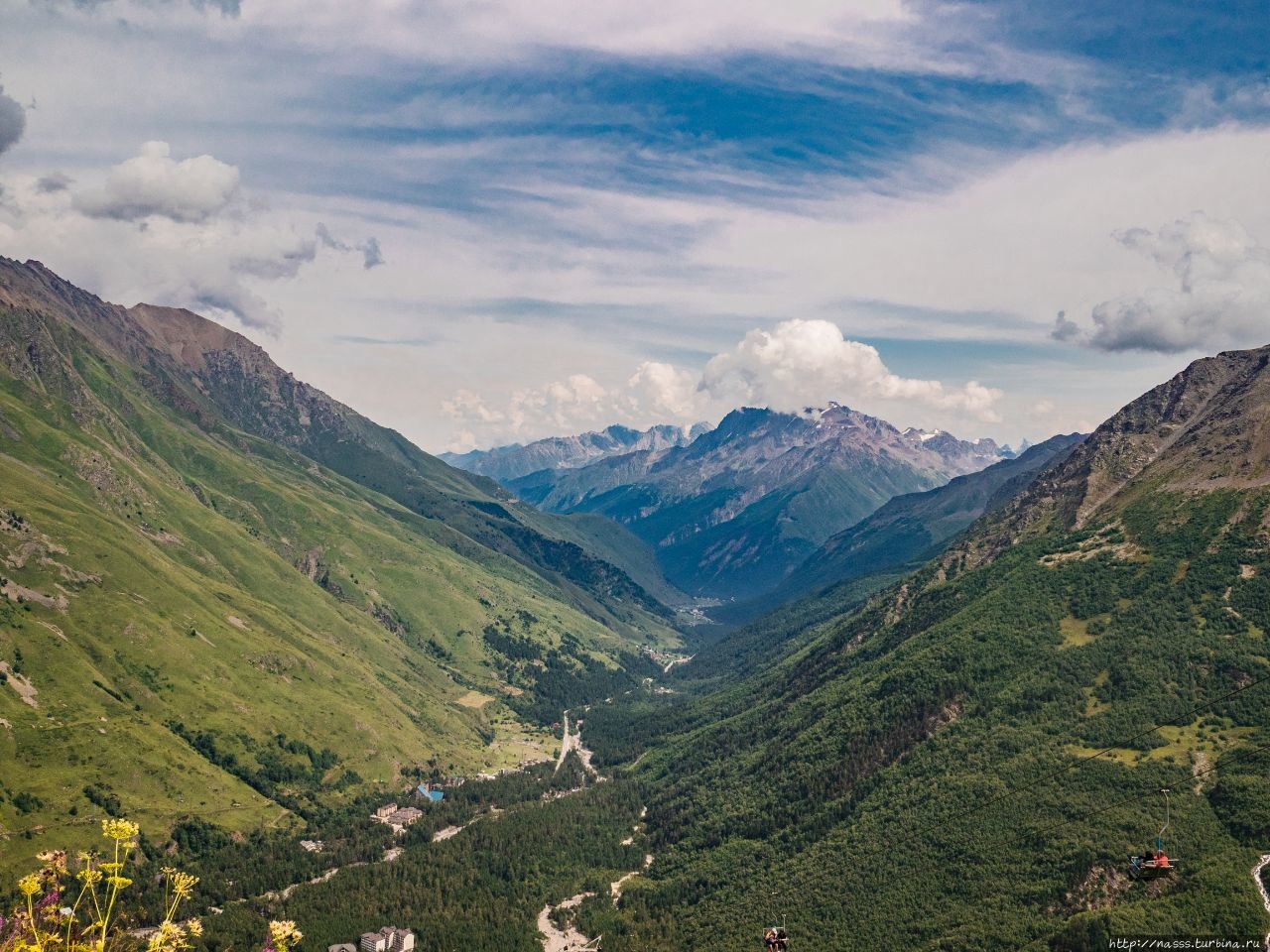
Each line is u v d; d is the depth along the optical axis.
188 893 55.97
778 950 125.31
